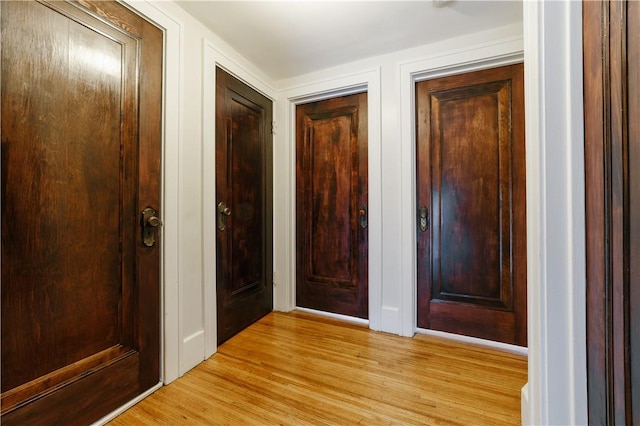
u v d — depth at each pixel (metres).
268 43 1.88
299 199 2.46
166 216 1.46
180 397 1.35
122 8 1.28
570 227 0.75
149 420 1.21
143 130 1.37
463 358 1.69
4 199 0.95
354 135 2.25
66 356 1.10
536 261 0.82
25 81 0.99
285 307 2.44
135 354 1.33
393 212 2.03
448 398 1.34
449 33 1.79
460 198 1.93
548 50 0.77
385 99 2.04
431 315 2.01
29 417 0.99
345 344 1.87
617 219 0.63
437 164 1.99
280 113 2.43
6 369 0.95
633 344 0.60
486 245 1.87
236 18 1.63
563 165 0.76
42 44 1.03
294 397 1.35
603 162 0.67
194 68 1.64
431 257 2.01
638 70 0.58
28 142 1.00
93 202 1.19
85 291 1.16
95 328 1.19
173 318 1.49
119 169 1.28
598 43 0.69
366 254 2.20
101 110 1.21
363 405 1.29
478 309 1.89
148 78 1.39
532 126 0.85
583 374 0.74
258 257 2.28
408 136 1.98
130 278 1.32
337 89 2.21
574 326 0.75
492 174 1.85
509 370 1.56
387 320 2.05
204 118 1.69
